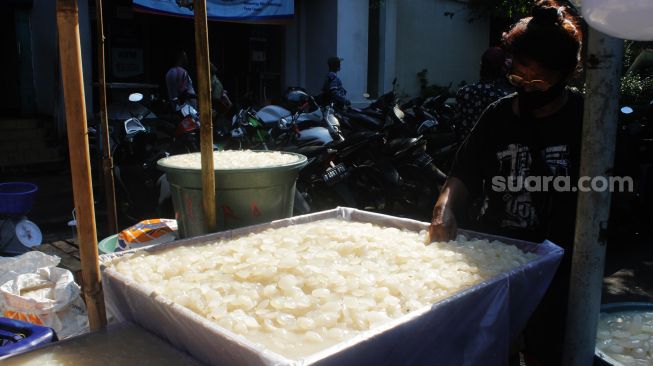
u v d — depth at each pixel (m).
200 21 2.00
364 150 5.46
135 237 2.44
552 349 1.98
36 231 4.32
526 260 1.75
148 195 6.51
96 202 5.81
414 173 5.73
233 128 5.86
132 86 7.40
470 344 1.45
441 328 1.31
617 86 1.48
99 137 5.61
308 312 1.38
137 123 5.73
